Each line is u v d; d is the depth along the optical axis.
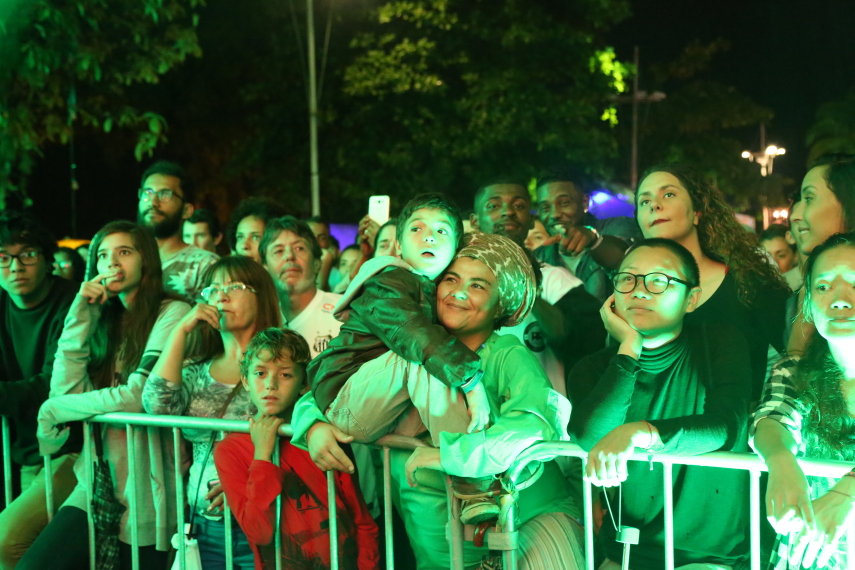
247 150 17.88
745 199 26.59
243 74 18.36
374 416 2.62
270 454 2.96
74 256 6.75
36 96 9.24
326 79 17.98
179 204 4.77
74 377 3.53
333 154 17.91
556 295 3.89
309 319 4.08
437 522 2.76
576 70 17.52
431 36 17.33
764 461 2.28
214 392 3.37
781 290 3.22
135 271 3.64
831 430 2.39
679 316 2.62
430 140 16.80
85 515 3.44
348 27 17.92
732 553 2.65
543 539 2.70
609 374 2.53
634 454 2.44
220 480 3.04
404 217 2.68
